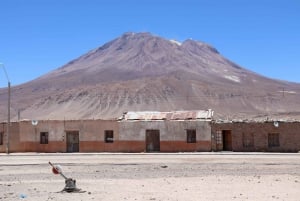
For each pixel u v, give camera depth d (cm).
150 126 6406
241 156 5144
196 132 6294
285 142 6081
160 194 2323
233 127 6238
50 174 3553
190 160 4650
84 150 6531
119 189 2544
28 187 2712
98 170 3809
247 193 2330
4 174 3591
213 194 2305
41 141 6681
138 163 4394
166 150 6359
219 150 6272
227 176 3197
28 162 4666
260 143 6159
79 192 2433
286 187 2550
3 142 6788
